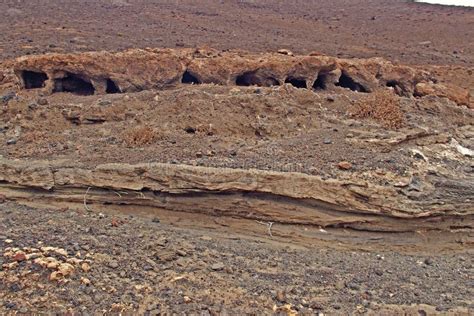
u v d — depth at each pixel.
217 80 13.43
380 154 9.29
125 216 8.65
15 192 9.14
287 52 16.33
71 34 18.98
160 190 8.75
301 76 13.76
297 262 7.61
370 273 7.46
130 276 6.60
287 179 8.45
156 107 10.88
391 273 7.52
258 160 8.98
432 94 15.01
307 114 10.91
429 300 6.87
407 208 8.34
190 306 6.17
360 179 8.49
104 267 6.70
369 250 8.34
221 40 20.48
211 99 10.81
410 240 8.51
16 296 6.02
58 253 6.72
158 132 10.09
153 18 23.78
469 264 8.05
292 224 8.57
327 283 7.05
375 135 9.94
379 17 29.88
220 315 6.10
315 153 9.29
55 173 9.00
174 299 6.25
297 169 8.66
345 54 20.41
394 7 32.47
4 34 18.47
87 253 6.94
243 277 6.96
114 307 6.02
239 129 10.39
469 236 8.63
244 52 16.52
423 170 8.99
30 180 9.01
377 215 8.45
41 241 7.10
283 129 10.33
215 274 6.92
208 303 6.27
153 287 6.44
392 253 8.30
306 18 28.27
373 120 10.86
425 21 29.08
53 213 8.49
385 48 23.19
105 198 8.92
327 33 25.39
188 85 13.12
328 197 8.41
